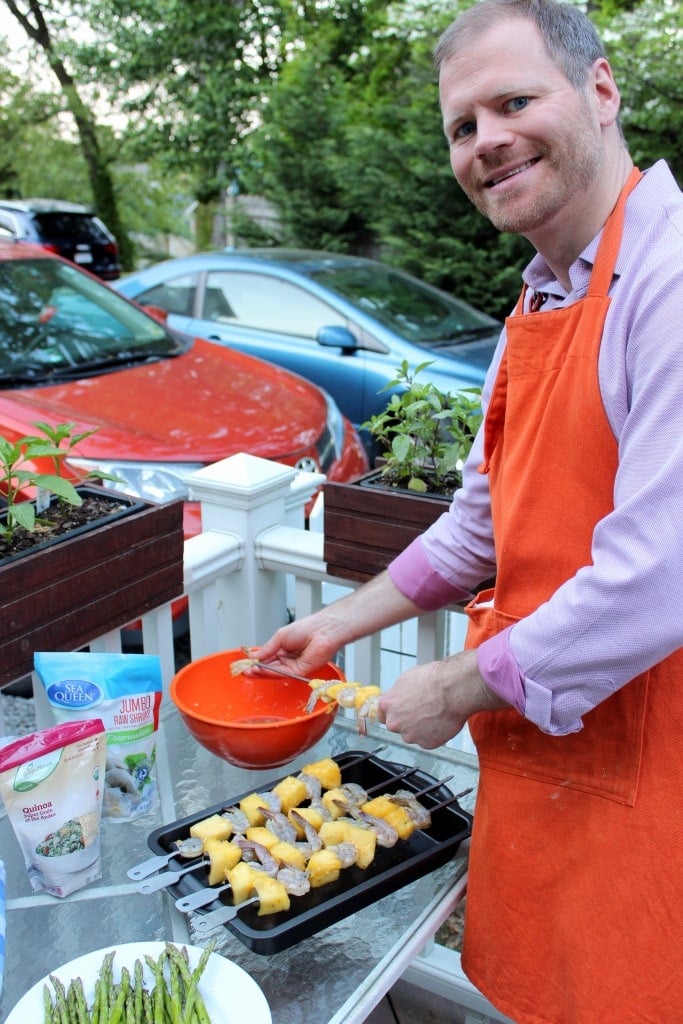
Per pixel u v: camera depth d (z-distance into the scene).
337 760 1.70
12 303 4.26
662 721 1.26
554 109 1.19
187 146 14.01
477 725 1.41
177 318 5.93
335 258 6.14
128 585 1.82
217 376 4.25
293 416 4.03
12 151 16.98
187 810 1.68
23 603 1.59
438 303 5.87
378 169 9.46
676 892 1.26
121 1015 1.13
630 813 1.26
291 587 2.99
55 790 1.39
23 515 1.65
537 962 1.35
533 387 1.30
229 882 1.33
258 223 11.48
